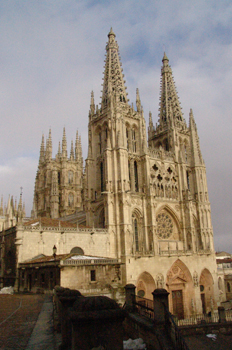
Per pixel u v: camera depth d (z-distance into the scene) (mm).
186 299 86688
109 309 12352
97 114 99438
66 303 17547
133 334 23906
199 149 108875
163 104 117188
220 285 108938
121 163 85250
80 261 57688
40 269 61000
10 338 19516
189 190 99938
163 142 112562
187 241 95562
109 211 82312
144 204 88938
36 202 147750
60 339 18531
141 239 87062
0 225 133750
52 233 72062
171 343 19281
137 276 78438
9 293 60312
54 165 145750
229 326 36281
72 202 143250
